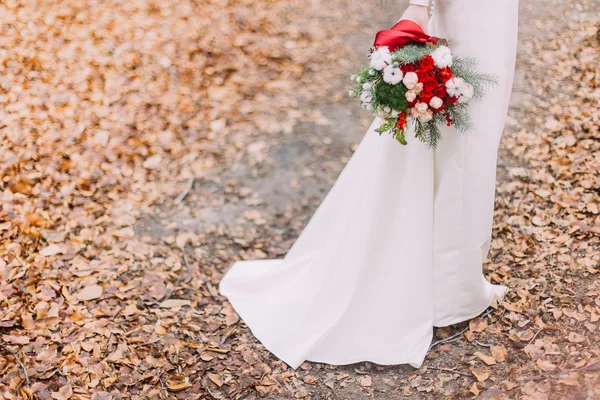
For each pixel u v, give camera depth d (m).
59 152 5.21
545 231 4.26
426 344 3.48
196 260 4.37
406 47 2.93
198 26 7.11
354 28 7.20
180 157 5.36
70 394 3.27
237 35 7.02
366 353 3.47
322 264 3.69
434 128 3.06
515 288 3.83
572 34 6.25
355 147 5.43
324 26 7.24
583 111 5.30
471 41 3.04
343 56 6.73
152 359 3.53
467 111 3.14
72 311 3.82
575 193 4.52
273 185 5.05
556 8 6.69
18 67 6.11
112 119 5.68
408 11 3.02
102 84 6.10
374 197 3.33
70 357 3.47
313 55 6.75
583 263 3.93
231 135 5.62
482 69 3.08
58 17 6.94
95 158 5.23
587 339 3.39
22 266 4.09
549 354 3.34
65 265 4.21
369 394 3.32
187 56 6.62
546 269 3.94
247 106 6.00
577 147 4.96
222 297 4.03
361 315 3.50
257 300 3.92
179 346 3.64
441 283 3.50
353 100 6.04
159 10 7.36
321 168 5.21
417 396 3.27
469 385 3.28
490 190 3.30
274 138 5.57
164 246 4.48
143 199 4.91
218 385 3.39
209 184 5.09
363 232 3.38
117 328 3.73
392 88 2.90
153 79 6.26
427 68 2.86
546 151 4.98
